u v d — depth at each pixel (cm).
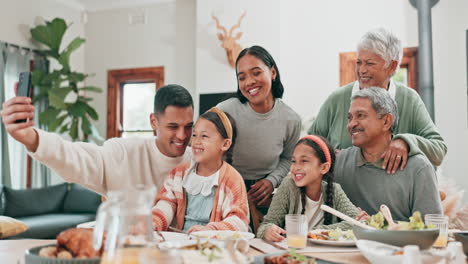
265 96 193
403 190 170
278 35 518
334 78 520
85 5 646
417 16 497
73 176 162
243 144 201
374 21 513
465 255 103
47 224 463
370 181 177
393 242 103
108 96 642
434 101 490
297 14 534
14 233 150
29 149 145
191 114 173
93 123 647
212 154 159
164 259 70
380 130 172
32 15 579
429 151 186
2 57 530
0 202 487
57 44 566
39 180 575
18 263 88
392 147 173
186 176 162
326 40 525
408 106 211
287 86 532
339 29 522
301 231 121
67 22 632
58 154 152
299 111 527
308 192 173
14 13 554
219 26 521
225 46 516
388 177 173
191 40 600
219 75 541
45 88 562
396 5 507
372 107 170
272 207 173
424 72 481
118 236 77
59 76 557
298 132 211
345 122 216
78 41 562
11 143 542
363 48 210
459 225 289
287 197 173
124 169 176
